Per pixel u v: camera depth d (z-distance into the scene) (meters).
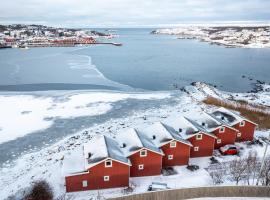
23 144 40.72
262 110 56.25
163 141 31.55
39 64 111.62
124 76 92.06
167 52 170.75
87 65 111.50
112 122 49.16
